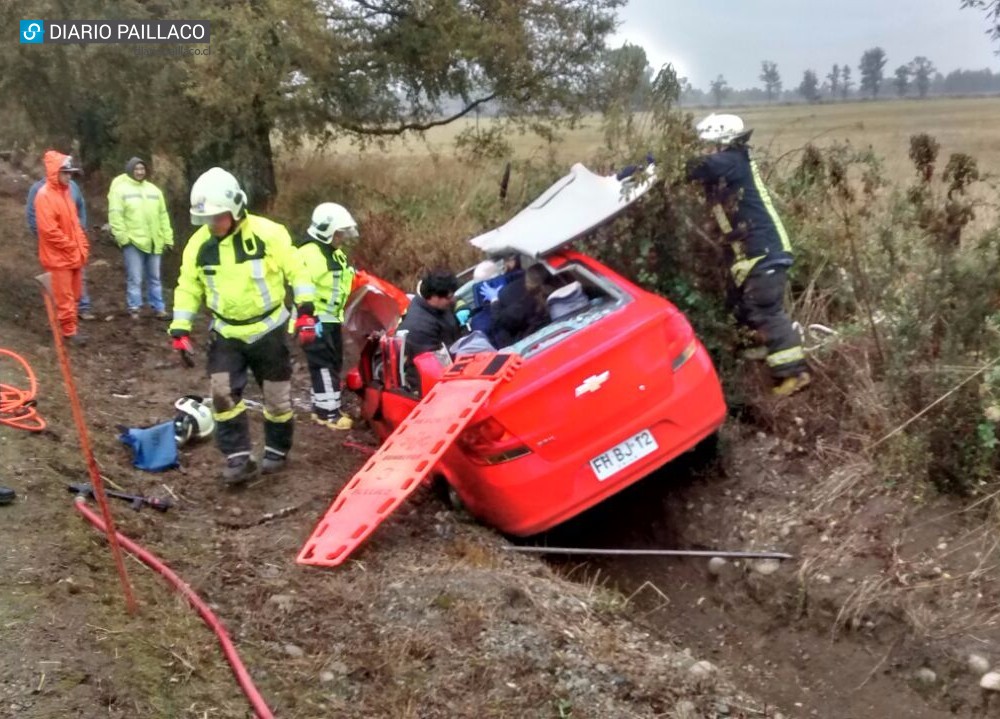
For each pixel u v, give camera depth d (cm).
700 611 495
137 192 1011
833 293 678
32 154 1745
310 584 440
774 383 595
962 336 493
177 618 391
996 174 518
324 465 624
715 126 610
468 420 474
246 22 1184
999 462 474
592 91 1378
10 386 686
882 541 470
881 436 529
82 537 446
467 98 1414
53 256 865
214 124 1294
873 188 610
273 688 355
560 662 387
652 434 499
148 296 1045
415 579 445
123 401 746
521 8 1320
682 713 369
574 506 488
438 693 363
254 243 549
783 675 438
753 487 556
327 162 1517
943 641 406
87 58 1240
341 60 1296
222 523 523
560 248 630
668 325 513
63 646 352
